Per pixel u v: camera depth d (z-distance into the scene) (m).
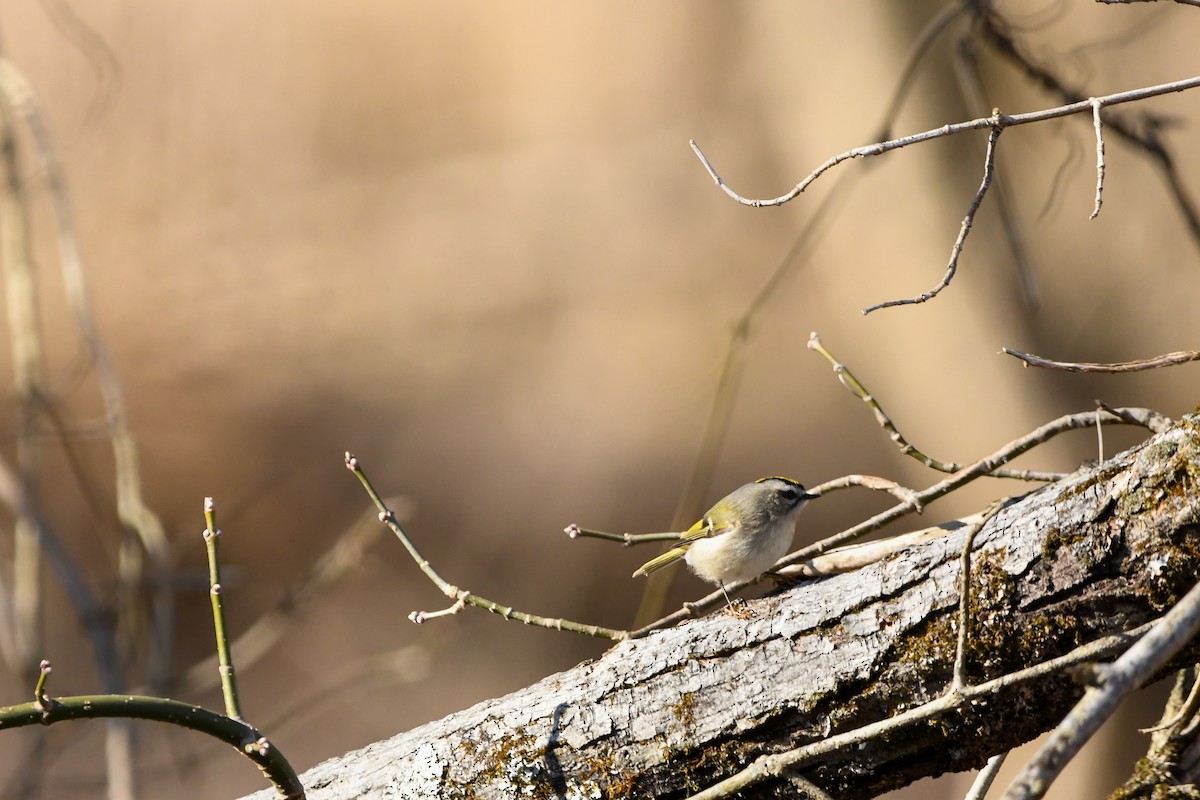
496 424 19.61
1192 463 3.85
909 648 4.09
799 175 13.35
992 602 4.02
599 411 19.58
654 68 24.14
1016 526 4.10
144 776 12.74
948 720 3.99
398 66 25.58
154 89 23.92
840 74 12.19
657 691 4.30
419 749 4.51
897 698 4.09
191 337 20.62
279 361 20.56
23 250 9.75
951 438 12.02
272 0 25.52
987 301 11.66
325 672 15.69
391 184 23.91
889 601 4.18
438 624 16.22
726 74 22.19
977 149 11.60
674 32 23.78
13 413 17.05
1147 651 2.95
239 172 23.62
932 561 4.19
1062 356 12.23
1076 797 10.42
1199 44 12.81
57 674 14.73
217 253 22.02
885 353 12.60
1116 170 12.62
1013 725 3.99
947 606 4.08
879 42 11.84
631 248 22.22
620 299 21.52
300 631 16.06
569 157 23.91
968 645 4.00
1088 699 2.90
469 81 25.66
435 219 23.34
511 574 17.41
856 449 17.73
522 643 16.22
